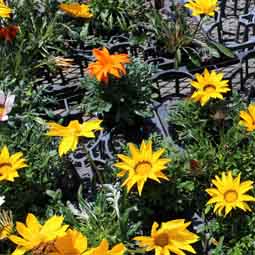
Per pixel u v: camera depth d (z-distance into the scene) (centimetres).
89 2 475
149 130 372
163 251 255
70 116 384
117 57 348
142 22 467
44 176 328
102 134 368
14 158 293
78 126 286
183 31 439
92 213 304
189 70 428
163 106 381
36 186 327
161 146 339
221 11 510
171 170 322
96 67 346
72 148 280
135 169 286
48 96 397
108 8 469
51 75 443
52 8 471
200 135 345
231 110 358
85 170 361
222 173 305
